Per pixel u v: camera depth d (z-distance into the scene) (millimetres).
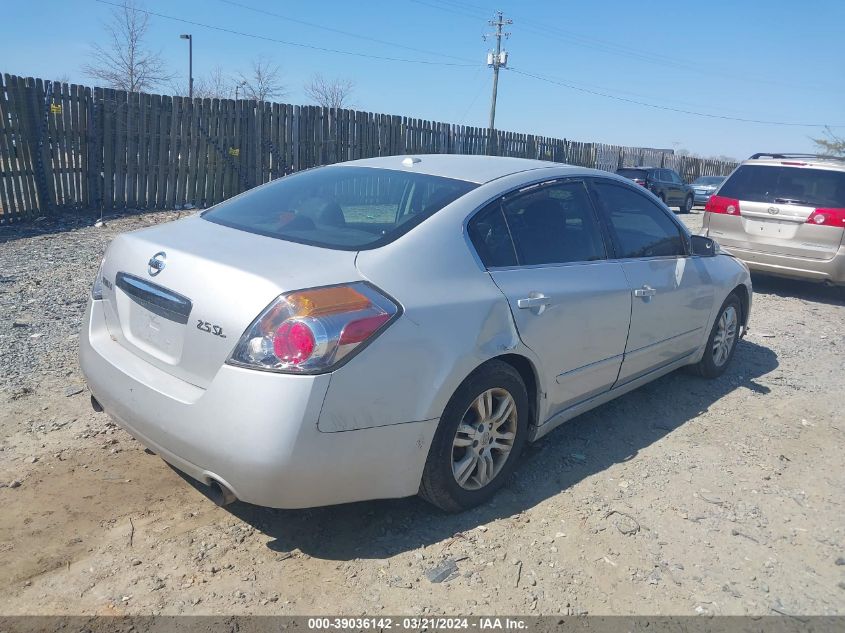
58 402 4391
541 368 3635
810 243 8797
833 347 6898
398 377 2916
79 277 7570
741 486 3932
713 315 5273
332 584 2912
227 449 2709
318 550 3131
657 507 3648
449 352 3080
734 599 2979
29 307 6293
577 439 4414
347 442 2807
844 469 4219
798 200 8898
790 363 6266
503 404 3496
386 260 3074
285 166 15078
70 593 2775
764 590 3049
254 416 2668
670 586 3031
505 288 3422
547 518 3479
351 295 2857
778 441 4559
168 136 13164
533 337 3521
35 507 3303
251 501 2789
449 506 3377
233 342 2750
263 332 2709
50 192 11547
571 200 4102
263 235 3346
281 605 2773
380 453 2926
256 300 2756
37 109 11102
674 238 4898
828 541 3447
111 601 2746
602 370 4145
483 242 3484
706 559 3238
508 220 3660
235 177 14289
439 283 3174
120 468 3697
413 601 2838
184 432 2824
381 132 17391
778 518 3625
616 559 3188
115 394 3162
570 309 3746
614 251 4273
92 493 3453
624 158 32312
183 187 13578
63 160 11703
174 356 2996
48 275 7582
